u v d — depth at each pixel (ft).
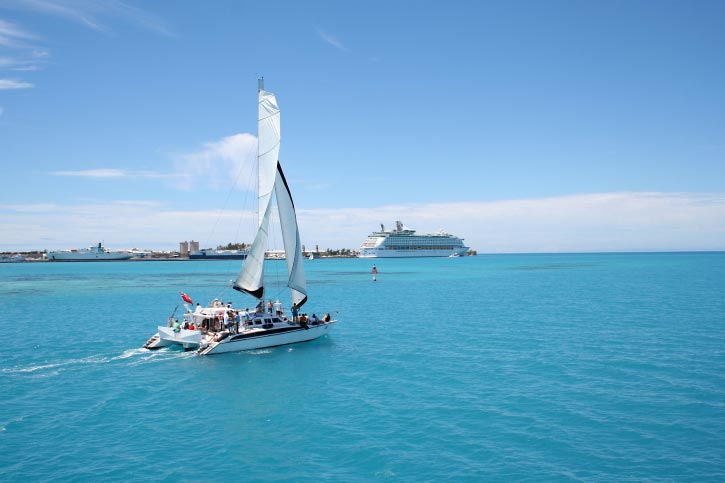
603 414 71.26
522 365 99.35
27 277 442.09
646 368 95.50
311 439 64.08
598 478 53.06
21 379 92.53
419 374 94.07
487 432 65.51
